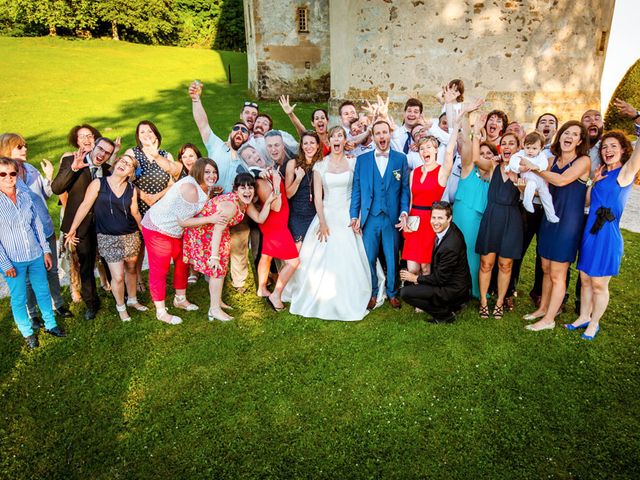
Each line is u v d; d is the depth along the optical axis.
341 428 3.42
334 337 4.48
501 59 9.73
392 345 4.34
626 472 3.06
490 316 4.81
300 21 16.22
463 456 3.19
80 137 4.62
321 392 3.77
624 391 3.76
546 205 4.19
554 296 4.45
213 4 28.17
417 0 9.59
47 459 3.21
